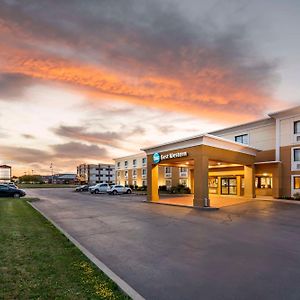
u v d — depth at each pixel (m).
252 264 6.59
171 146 23.75
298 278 5.68
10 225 10.41
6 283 4.79
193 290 5.07
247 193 27.19
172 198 29.08
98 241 8.95
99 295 4.46
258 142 29.84
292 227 11.70
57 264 5.94
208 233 10.35
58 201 26.17
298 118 25.81
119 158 68.00
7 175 83.62
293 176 25.75
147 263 6.64
